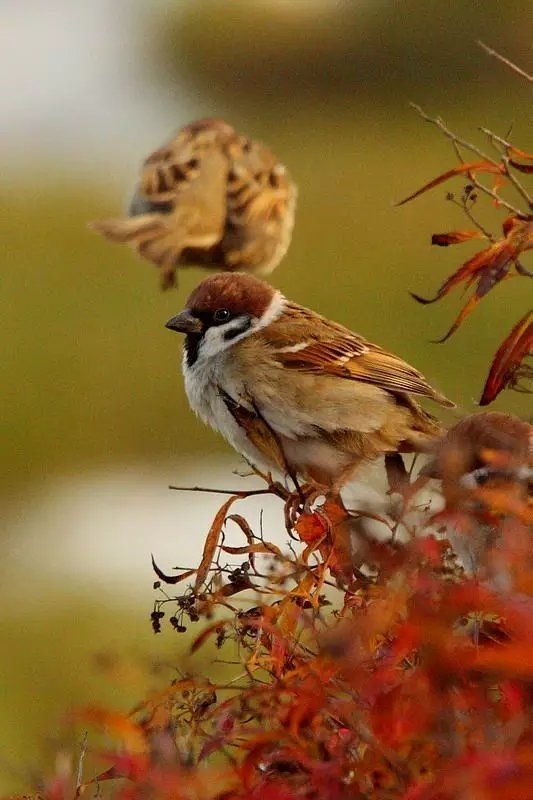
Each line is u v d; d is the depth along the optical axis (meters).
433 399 7.85
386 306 20.17
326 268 21.61
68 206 24.78
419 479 4.75
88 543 15.36
